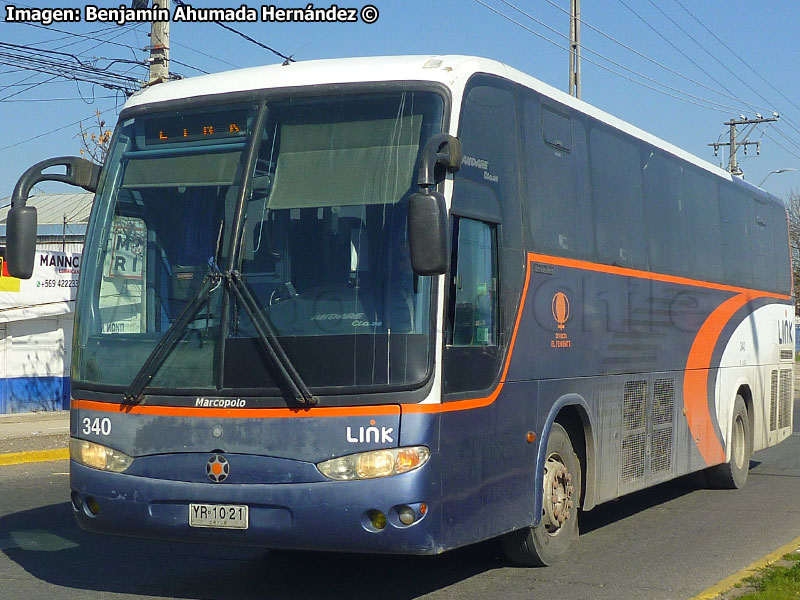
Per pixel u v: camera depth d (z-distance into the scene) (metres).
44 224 38.62
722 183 12.70
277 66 7.15
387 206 6.37
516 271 7.39
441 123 6.54
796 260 66.69
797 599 6.77
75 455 6.90
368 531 6.11
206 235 6.69
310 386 6.22
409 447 6.08
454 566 8.27
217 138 6.89
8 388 24.94
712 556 8.72
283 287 6.41
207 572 8.07
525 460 7.40
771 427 14.38
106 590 7.43
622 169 9.64
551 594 7.32
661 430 10.27
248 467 6.30
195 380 6.50
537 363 7.64
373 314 6.23
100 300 6.97
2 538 9.43
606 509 11.47
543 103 8.13
